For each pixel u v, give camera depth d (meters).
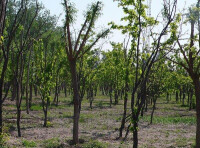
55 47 20.88
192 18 11.56
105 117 27.77
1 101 13.21
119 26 12.07
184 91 42.75
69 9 13.45
